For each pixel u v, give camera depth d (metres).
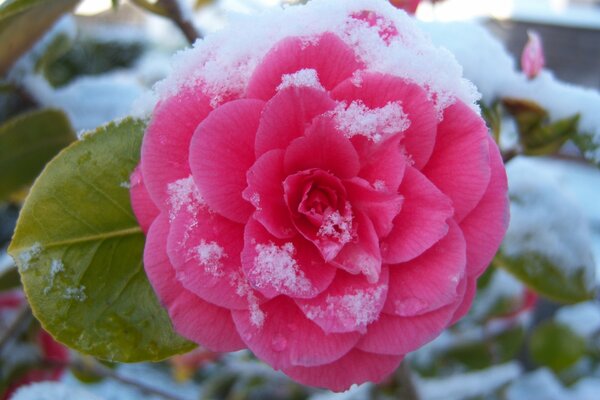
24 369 0.34
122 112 0.33
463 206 0.18
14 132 0.29
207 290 0.18
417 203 0.18
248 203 0.18
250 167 0.18
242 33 0.19
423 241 0.18
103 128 0.21
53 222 0.21
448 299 0.18
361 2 0.19
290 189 0.18
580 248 0.30
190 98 0.18
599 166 0.25
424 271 0.19
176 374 0.53
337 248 0.18
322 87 0.18
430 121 0.18
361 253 0.18
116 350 0.21
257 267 0.18
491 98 0.26
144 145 0.18
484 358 0.49
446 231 0.18
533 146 0.26
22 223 0.21
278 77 0.18
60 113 0.30
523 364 0.60
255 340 0.18
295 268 0.18
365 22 0.19
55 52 0.35
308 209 0.19
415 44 0.19
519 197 0.30
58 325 0.21
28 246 0.21
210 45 0.19
